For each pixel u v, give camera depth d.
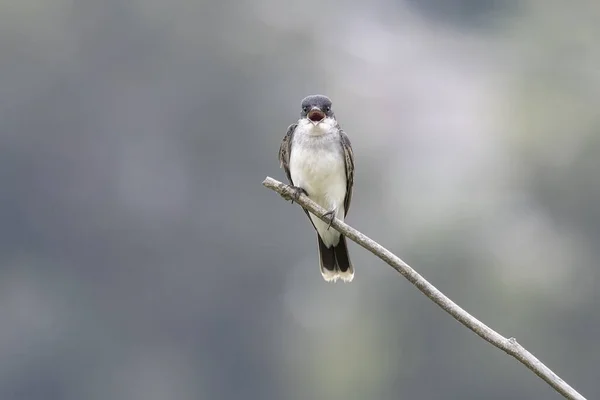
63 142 37.62
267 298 34.28
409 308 28.64
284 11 39.53
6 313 34.66
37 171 37.03
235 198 36.31
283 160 9.91
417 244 29.42
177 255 35.62
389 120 37.75
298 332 32.69
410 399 27.72
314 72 38.59
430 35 42.09
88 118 37.28
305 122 9.57
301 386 31.19
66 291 35.28
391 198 33.72
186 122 37.41
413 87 39.34
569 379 28.19
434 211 30.61
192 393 33.41
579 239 30.64
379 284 29.47
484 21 42.00
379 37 41.72
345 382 28.64
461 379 27.44
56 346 34.19
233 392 33.31
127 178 37.16
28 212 36.50
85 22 38.25
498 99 35.94
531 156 32.16
